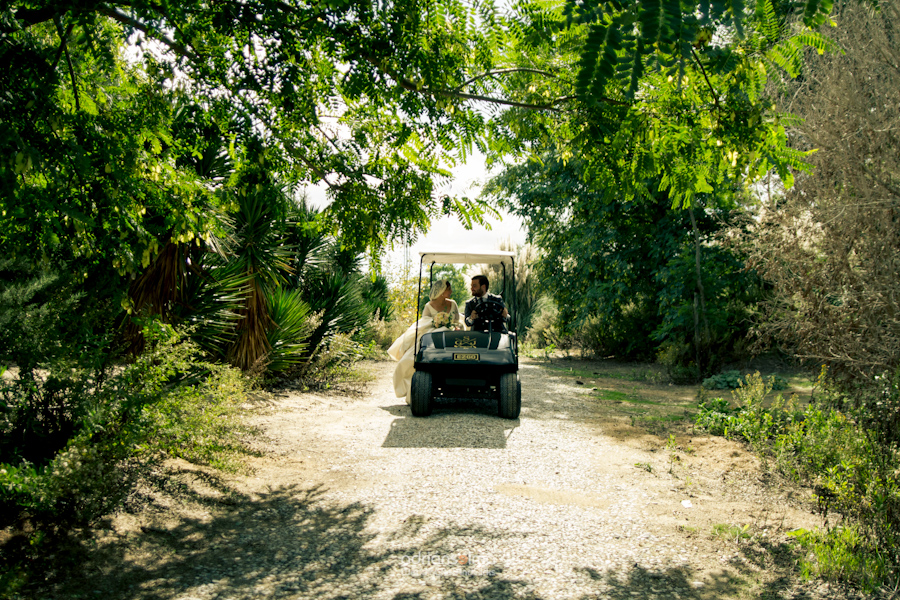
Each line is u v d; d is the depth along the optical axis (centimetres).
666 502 427
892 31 590
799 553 340
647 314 1483
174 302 674
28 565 287
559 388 1023
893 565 311
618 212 1448
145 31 296
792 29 232
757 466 511
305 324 956
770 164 308
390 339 1508
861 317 566
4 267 338
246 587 288
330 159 400
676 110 287
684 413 770
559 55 279
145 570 301
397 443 579
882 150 559
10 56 254
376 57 289
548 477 481
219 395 438
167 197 327
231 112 328
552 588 296
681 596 290
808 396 845
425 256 791
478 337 752
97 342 384
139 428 339
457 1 281
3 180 227
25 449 349
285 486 445
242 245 801
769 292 1175
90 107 312
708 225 1286
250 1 285
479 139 350
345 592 286
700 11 158
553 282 1662
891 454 374
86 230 285
